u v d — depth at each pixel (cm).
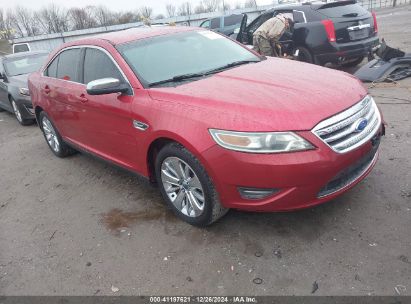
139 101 361
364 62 993
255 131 287
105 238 363
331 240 316
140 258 328
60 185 495
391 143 471
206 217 336
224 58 431
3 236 395
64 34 4147
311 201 299
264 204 300
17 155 643
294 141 283
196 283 293
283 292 273
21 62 912
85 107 437
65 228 392
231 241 331
